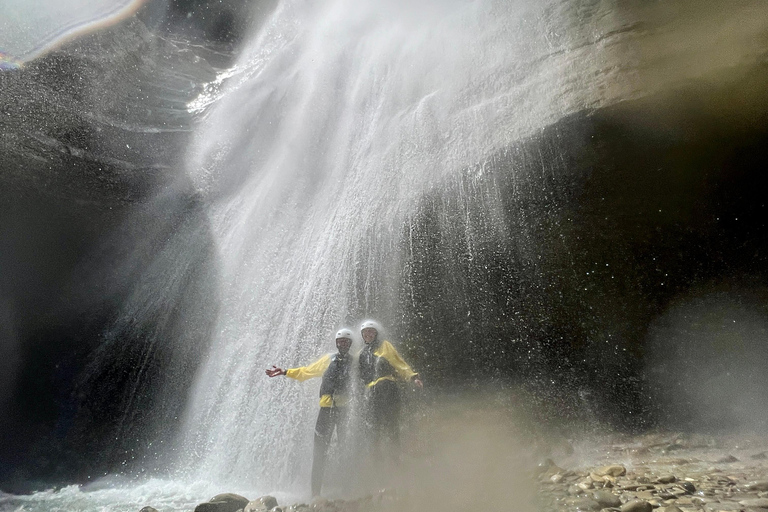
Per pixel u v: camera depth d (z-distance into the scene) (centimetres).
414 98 813
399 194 728
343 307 746
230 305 920
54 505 577
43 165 1002
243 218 985
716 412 569
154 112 1207
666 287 617
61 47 1064
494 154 636
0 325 1061
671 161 558
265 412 746
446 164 689
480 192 654
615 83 549
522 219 641
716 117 517
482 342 700
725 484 330
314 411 680
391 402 477
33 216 1026
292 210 912
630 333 636
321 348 741
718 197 570
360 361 495
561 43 641
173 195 1099
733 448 450
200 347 937
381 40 954
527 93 637
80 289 1109
